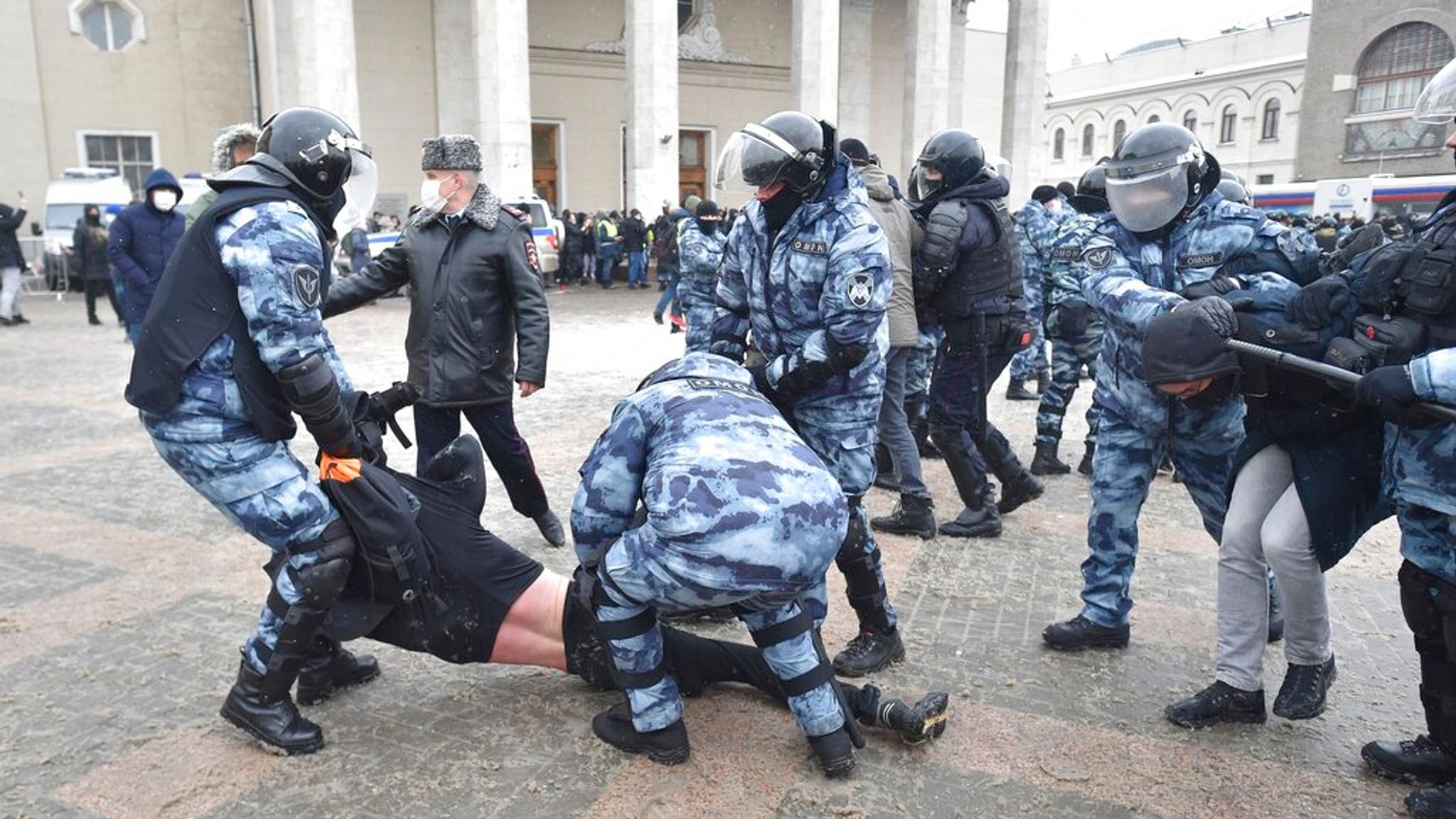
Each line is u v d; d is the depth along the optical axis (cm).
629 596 262
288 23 2000
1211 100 4672
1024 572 438
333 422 263
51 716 308
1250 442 298
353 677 327
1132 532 350
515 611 305
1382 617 393
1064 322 586
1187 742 297
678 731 282
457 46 2178
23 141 2089
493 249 415
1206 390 281
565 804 262
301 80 1777
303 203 271
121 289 745
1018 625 382
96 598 403
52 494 557
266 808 260
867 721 296
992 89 3036
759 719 308
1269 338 269
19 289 1441
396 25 2155
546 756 286
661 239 1781
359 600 290
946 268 439
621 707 295
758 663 311
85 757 284
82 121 2152
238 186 262
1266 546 284
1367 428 273
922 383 619
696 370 277
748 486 246
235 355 256
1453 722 265
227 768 279
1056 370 599
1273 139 4434
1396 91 3478
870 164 466
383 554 281
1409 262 246
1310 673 296
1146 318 304
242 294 251
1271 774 280
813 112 2150
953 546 471
